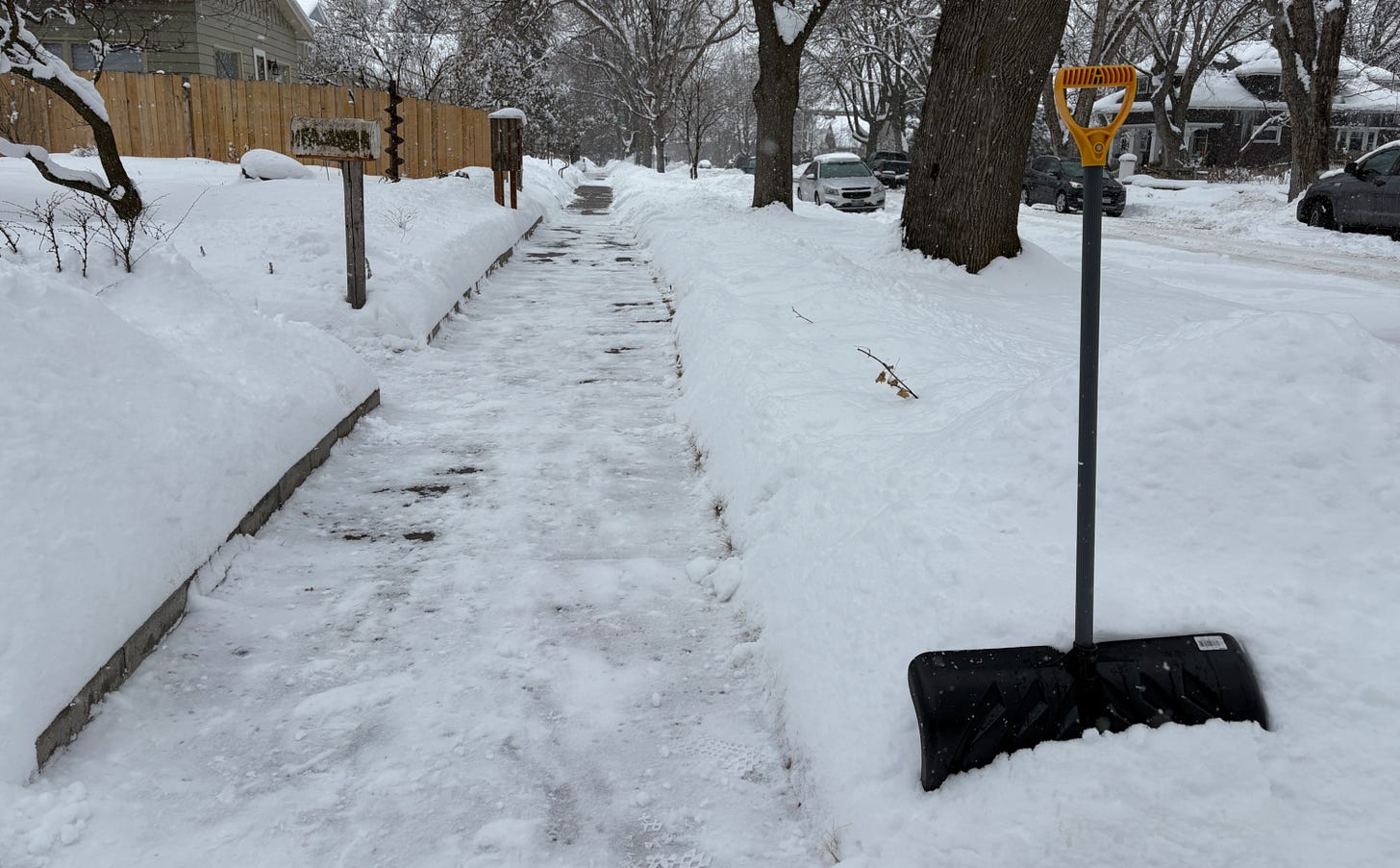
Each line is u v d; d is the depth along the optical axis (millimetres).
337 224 10250
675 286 10953
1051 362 5930
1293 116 23891
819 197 26938
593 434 6254
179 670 3373
